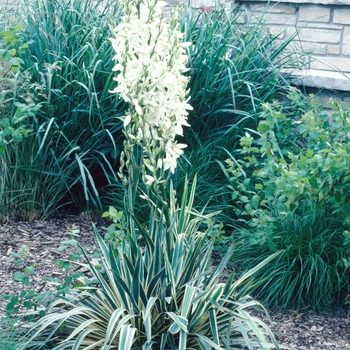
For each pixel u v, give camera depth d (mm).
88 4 5859
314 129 4262
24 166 5051
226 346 2984
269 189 4105
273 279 4176
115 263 3178
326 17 5922
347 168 3797
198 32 5816
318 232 4289
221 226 4406
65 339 3213
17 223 5094
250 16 6266
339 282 4070
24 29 5625
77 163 5242
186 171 5016
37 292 3652
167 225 3037
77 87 5215
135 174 2965
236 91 5395
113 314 2908
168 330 2934
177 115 2793
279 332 3809
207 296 3010
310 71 5938
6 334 3100
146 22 2670
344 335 3816
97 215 5293
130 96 2715
